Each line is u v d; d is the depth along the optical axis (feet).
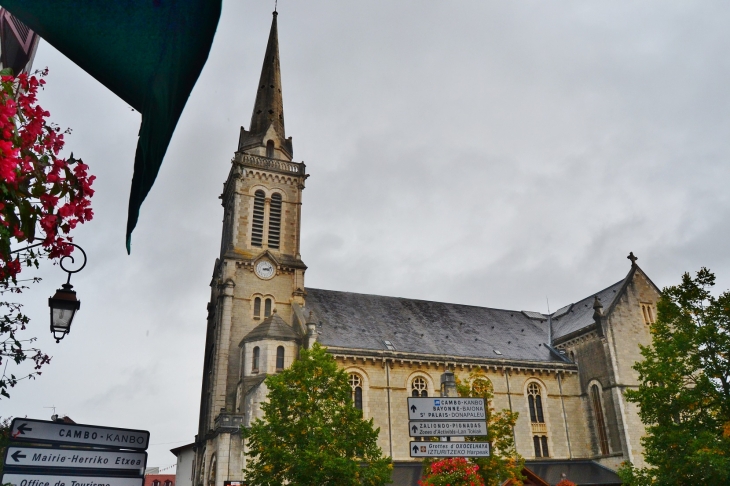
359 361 163.53
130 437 30.91
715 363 89.30
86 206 19.88
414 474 150.51
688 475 85.20
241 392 153.89
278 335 158.61
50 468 28.22
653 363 98.68
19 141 17.60
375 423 158.20
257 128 216.13
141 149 12.00
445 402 49.75
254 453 104.73
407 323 193.67
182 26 11.50
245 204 188.24
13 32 31.40
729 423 85.92
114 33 11.53
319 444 103.40
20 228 17.98
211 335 188.65
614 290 201.77
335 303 190.90
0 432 34.81
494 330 207.41
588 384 185.26
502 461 118.83
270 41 239.30
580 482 163.53
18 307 32.42
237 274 176.24
